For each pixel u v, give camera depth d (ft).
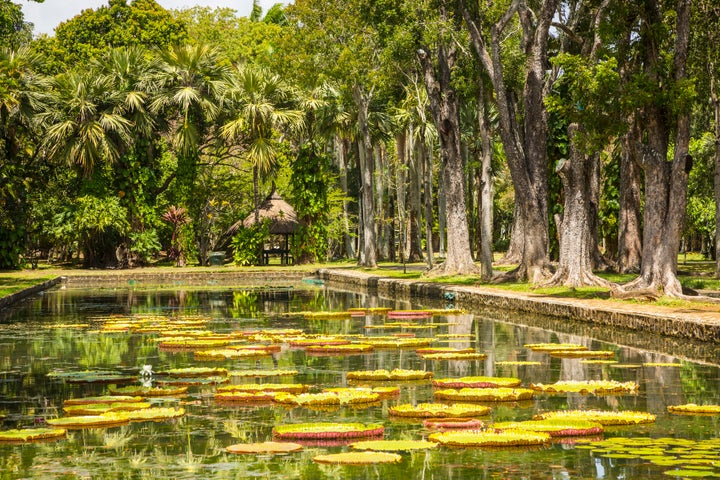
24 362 53.57
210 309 93.97
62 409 38.60
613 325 68.33
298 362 52.26
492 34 103.04
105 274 154.81
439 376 46.26
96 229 172.14
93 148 163.84
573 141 81.97
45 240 187.83
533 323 74.64
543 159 104.58
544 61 104.99
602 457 28.14
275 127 180.14
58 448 31.19
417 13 114.52
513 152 103.04
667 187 78.69
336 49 141.49
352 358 53.93
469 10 107.45
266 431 33.40
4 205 155.74
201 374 47.57
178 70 176.35
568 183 94.99
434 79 124.06
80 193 170.40
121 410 37.29
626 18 82.43
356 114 178.09
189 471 27.81
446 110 124.26
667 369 47.57
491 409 36.86
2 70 128.26
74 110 166.40
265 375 47.14
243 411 37.29
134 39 209.97
